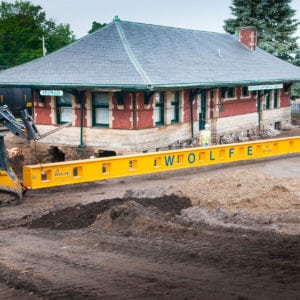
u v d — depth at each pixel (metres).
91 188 18.02
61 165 17.33
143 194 15.34
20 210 14.91
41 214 14.23
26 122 15.73
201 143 24.59
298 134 33.28
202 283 7.96
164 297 7.41
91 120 23.45
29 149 25.03
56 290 7.91
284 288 7.65
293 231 11.10
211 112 28.12
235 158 22.33
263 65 33.34
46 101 24.67
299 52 47.41
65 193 17.22
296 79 33.38
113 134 22.89
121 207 12.41
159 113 24.27
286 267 8.60
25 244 10.91
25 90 30.77
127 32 26.28
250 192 14.07
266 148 23.36
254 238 10.45
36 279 8.45
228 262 8.91
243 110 30.84
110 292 7.71
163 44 27.38
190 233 10.83
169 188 15.46
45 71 24.25
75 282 8.24
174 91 25.09
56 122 24.53
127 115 22.50
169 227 11.19
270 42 46.31
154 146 23.58
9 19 65.75
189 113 26.00
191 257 9.27
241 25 47.16
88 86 21.84
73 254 9.88
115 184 18.69
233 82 26.75
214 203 13.74
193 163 20.89
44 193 17.20
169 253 9.55
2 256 9.97
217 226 11.51
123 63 23.44
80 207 13.81
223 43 33.88
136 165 19.30
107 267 8.95
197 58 28.06
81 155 23.73
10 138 28.81
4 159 15.32
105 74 22.64
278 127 35.25
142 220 11.69
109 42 25.45
